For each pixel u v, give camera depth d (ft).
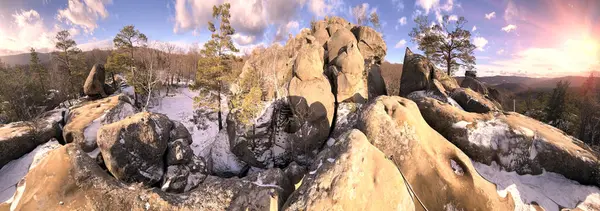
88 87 128.88
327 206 33.17
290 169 66.33
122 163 56.13
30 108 122.01
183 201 49.67
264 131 81.87
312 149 79.25
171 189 60.90
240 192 52.70
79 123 83.76
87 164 47.73
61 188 43.21
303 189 37.37
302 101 77.25
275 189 52.39
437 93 72.69
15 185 64.69
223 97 134.72
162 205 46.80
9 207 50.49
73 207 42.01
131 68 131.13
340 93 82.89
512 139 51.29
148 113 63.26
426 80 78.89
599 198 44.96
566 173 48.93
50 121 86.22
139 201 45.91
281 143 83.30
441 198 38.86
